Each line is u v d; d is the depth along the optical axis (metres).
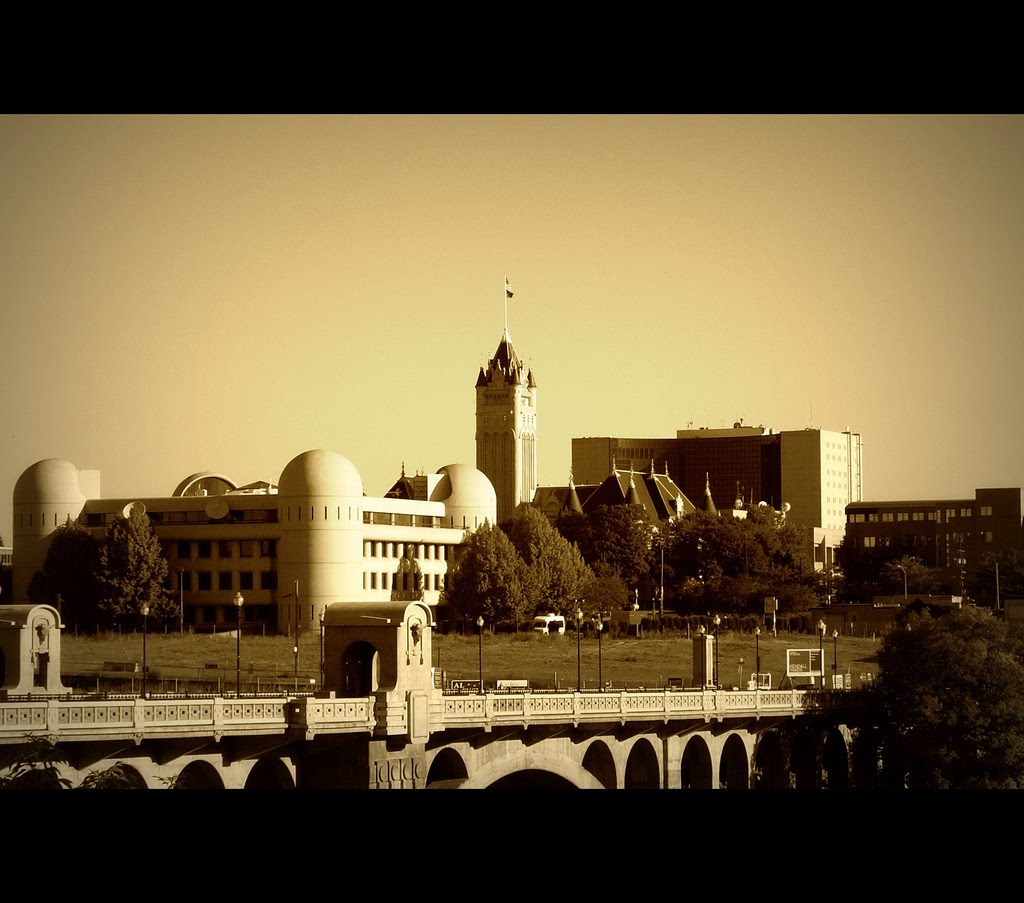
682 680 185.88
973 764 156.75
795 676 194.00
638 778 147.62
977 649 160.25
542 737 134.00
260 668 198.50
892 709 164.75
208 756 108.94
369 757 117.31
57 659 121.31
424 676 122.69
